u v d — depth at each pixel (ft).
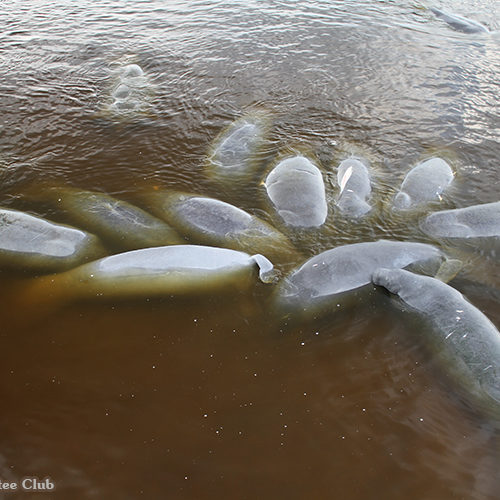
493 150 36.32
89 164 35.40
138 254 28.73
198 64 44.80
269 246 30.01
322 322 27.04
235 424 24.11
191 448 23.52
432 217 31.42
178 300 27.89
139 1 56.49
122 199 32.94
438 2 57.31
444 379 25.22
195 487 22.65
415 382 25.23
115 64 44.91
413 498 22.49
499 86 42.19
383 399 24.80
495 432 23.89
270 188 33.14
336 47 47.24
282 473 22.98
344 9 54.49
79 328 26.89
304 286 27.89
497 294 28.02
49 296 27.89
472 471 23.07
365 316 27.22
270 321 27.09
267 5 55.36
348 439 23.81
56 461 23.21
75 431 23.89
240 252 29.19
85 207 32.14
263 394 24.90
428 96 41.27
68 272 28.58
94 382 25.20
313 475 22.95
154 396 24.82
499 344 25.12
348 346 26.30
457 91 41.70
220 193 33.42
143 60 45.29
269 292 28.09
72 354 26.03
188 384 25.17
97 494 22.50
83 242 29.91
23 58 45.14
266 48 47.01
